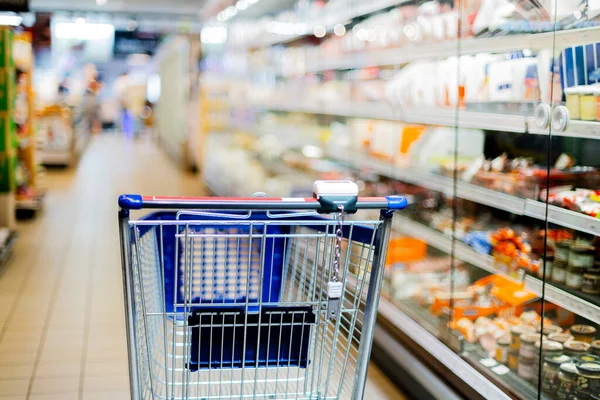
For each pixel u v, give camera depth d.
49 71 20.62
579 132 2.15
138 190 9.67
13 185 6.04
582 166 2.23
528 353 2.48
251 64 7.12
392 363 3.20
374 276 1.94
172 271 2.31
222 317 1.91
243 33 7.41
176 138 13.42
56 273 5.21
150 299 2.06
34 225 7.02
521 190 2.54
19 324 4.04
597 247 2.19
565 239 2.30
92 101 22.75
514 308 2.61
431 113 3.22
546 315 2.41
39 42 16.41
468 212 2.98
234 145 7.85
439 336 2.97
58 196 8.98
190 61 11.53
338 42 4.62
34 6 14.88
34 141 7.87
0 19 13.23
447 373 2.74
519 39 2.52
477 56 2.83
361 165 4.20
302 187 5.26
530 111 2.46
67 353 3.60
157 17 15.72
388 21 3.81
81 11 15.23
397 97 3.62
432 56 3.23
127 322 1.79
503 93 2.63
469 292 2.92
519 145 2.62
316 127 5.36
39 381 3.23
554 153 2.33
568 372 2.30
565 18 2.25
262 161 6.68
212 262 2.37
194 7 15.25
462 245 2.97
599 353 2.23
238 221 1.84
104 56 27.28
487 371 2.59
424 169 3.35
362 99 4.14
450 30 3.07
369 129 4.08
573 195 2.24
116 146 17.83
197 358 1.99
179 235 1.83
